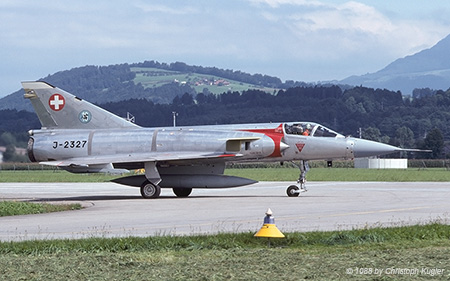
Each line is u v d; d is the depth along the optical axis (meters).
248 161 64.06
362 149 62.59
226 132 63.41
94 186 91.56
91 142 64.94
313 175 123.62
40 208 49.34
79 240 29.95
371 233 30.89
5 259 25.91
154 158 61.31
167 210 47.66
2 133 91.44
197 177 62.53
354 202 53.38
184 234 32.38
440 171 149.88
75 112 66.50
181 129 64.62
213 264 24.50
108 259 25.70
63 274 23.02
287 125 63.59
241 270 23.30
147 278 22.17
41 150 65.69
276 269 23.41
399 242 29.52
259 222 38.47
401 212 44.09
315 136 62.72
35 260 25.62
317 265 24.05
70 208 50.53
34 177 128.50
